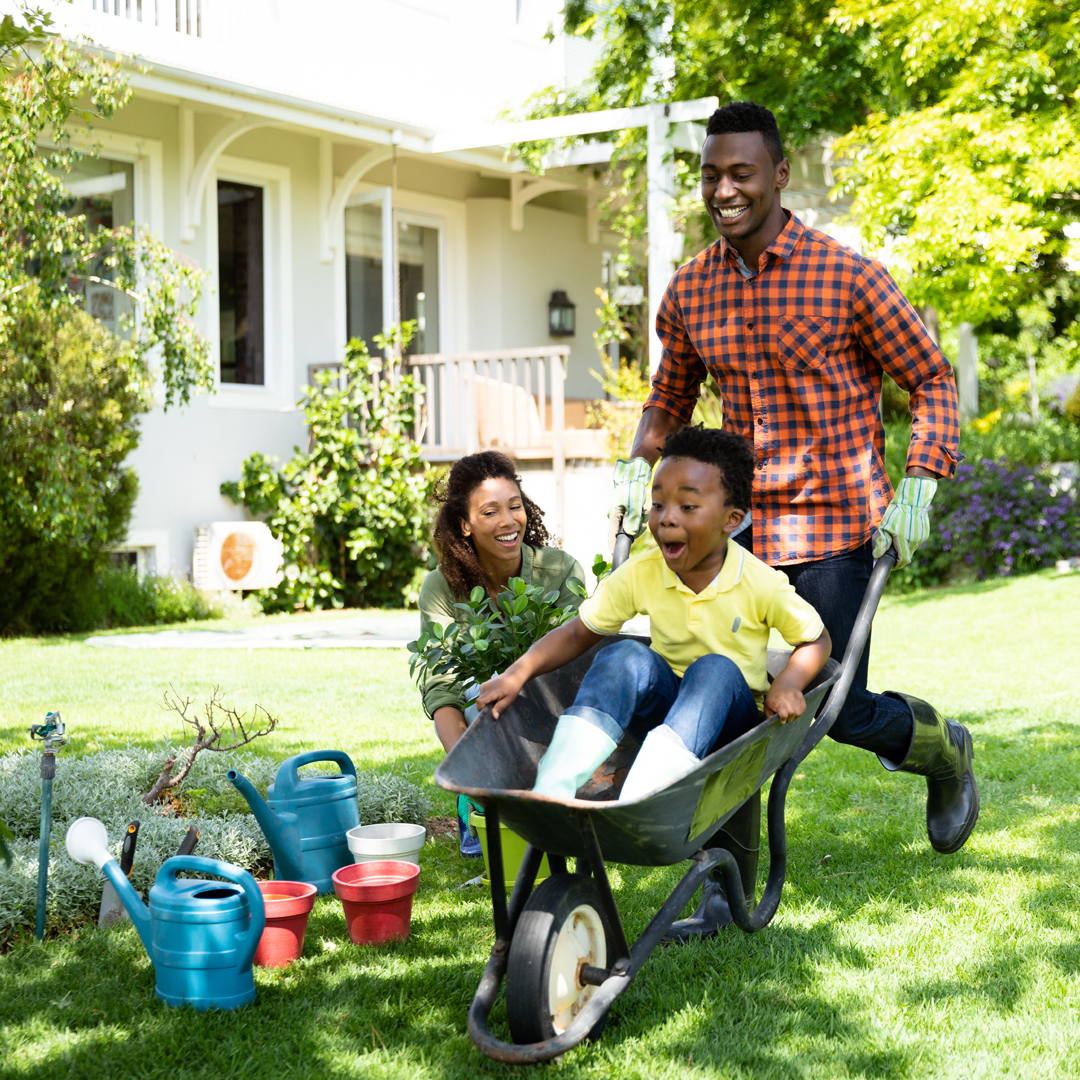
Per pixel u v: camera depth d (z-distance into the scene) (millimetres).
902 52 10367
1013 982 2668
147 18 10742
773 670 2982
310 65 12367
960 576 11734
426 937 3033
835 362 3121
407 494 11562
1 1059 2336
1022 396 24797
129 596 10289
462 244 14234
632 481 3201
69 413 9000
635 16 11789
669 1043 2410
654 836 2273
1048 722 5477
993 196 9445
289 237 12328
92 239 8492
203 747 3830
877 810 4172
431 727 5633
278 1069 2312
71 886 3111
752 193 3016
